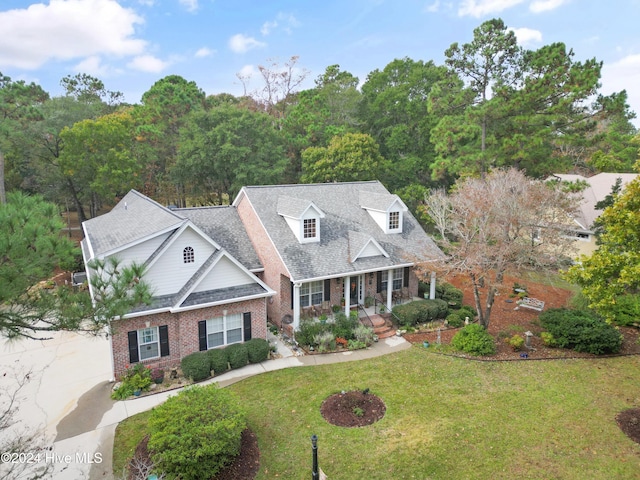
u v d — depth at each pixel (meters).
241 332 19.39
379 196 26.16
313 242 22.72
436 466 11.90
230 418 12.01
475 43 33.09
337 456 12.35
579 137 30.83
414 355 19.11
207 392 13.06
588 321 19.22
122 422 14.21
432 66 50.38
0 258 8.38
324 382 16.70
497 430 13.48
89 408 15.02
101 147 37.00
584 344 18.78
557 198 21.05
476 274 19.58
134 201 25.41
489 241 20.59
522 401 15.14
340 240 23.59
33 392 16.03
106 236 20.62
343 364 18.33
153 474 10.62
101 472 11.85
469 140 35.22
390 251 24.09
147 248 18.17
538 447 12.65
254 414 14.53
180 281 18.62
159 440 11.21
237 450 12.18
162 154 47.50
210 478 11.36
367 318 22.48
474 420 14.02
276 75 59.00
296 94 63.84
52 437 13.40
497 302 26.06
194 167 39.44
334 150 40.44
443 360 18.52
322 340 19.53
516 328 21.86
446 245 21.89
